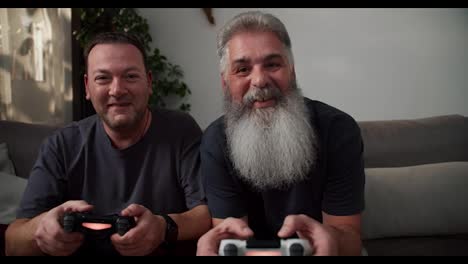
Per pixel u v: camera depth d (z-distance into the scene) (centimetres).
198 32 271
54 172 108
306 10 263
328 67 266
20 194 142
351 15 262
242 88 94
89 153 110
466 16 257
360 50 264
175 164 112
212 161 101
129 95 103
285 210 101
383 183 141
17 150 161
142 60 108
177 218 97
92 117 119
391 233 136
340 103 268
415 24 260
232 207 100
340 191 96
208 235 74
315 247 69
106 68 101
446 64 262
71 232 76
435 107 266
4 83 234
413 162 157
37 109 245
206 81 274
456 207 136
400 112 267
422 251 126
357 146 98
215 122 108
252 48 90
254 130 94
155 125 114
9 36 234
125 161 109
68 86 248
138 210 81
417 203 137
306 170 96
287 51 94
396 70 264
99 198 110
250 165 95
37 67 243
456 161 157
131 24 254
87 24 251
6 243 92
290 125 93
